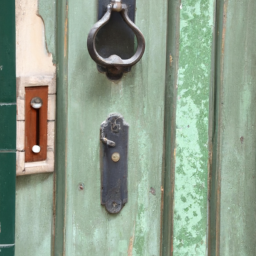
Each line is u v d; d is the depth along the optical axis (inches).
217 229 41.2
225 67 40.3
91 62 36.4
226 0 39.8
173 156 39.4
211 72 39.9
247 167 41.8
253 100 41.4
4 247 33.3
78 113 36.3
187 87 39.3
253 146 41.8
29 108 34.1
